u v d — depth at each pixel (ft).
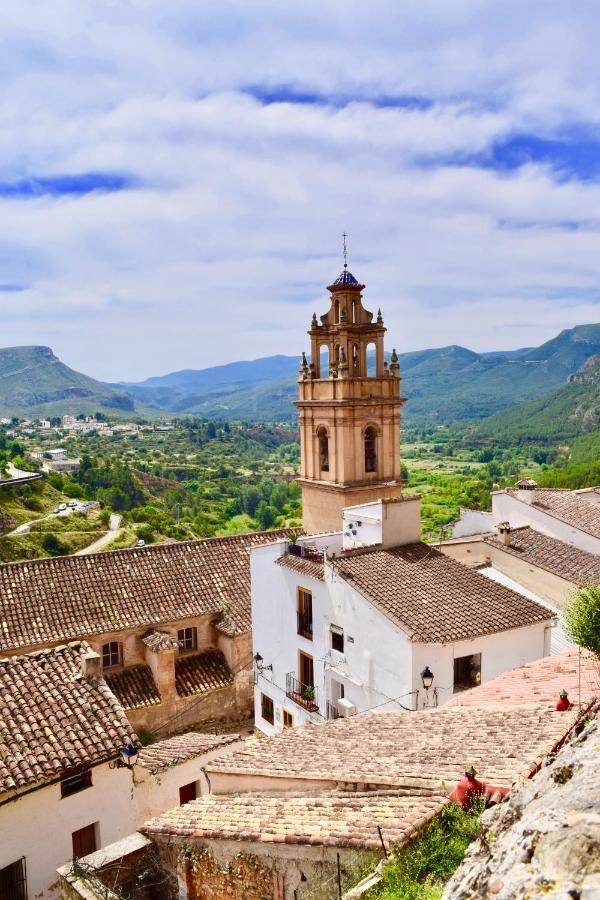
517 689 60.44
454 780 37.73
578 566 100.37
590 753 26.17
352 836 34.55
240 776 54.24
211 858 43.04
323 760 51.65
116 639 109.91
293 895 37.52
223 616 118.11
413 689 72.02
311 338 128.16
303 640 92.99
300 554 96.07
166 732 109.50
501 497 126.41
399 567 86.12
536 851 21.02
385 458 125.49
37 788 59.98
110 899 43.27
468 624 74.74
